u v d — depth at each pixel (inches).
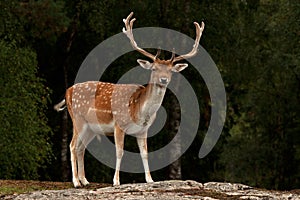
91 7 909.8
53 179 968.9
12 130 796.6
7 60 810.2
